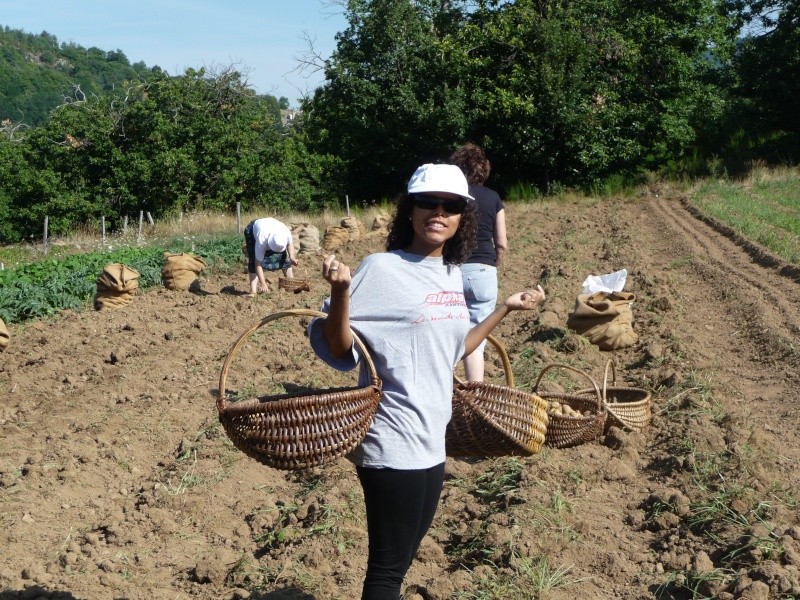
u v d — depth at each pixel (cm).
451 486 634
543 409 448
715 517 547
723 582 473
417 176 377
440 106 3612
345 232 2114
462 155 713
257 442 363
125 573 534
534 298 427
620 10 3631
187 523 610
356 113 3903
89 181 3888
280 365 989
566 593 479
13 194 3825
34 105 13075
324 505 590
